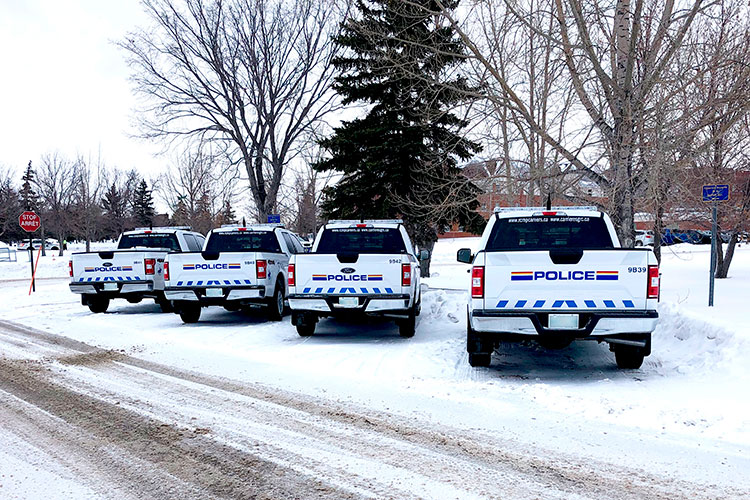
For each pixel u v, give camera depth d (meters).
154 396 6.06
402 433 4.85
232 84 24.17
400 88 17.00
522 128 12.04
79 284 13.07
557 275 6.38
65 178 46.69
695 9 9.33
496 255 6.49
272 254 11.87
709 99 9.91
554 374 6.95
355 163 19.20
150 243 15.23
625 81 10.05
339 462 4.24
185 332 10.55
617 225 10.60
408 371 7.19
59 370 7.32
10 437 4.81
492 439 4.69
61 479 3.97
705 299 11.62
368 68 18.23
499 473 4.02
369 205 18.89
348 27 17.89
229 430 4.96
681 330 8.64
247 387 6.42
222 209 39.38
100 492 3.76
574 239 7.73
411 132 17.50
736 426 4.83
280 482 3.90
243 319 12.62
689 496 3.64
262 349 8.77
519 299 6.43
